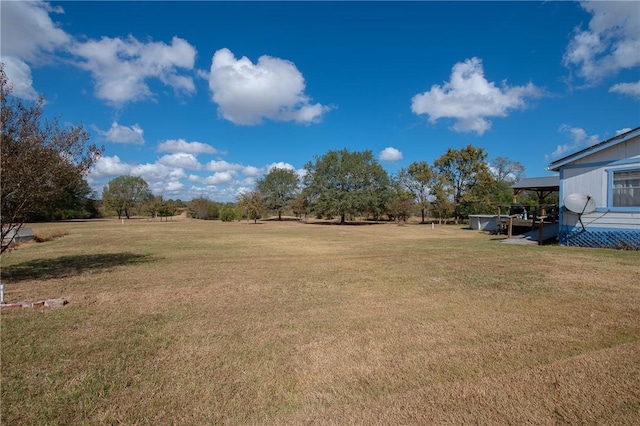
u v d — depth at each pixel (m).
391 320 4.80
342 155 42.66
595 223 12.77
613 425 2.48
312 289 6.74
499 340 4.02
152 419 2.56
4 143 6.82
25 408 2.68
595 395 2.86
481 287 6.66
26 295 6.34
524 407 2.70
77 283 7.40
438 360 3.52
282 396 2.88
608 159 12.48
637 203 11.88
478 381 3.10
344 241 17.56
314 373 3.27
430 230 27.75
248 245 15.73
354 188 42.25
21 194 7.30
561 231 13.71
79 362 3.50
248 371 3.31
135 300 5.98
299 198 49.16
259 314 5.13
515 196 23.81
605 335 4.14
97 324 4.67
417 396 2.86
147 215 62.41
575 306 5.33
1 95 6.80
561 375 3.19
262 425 2.50
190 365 3.44
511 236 18.33
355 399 2.83
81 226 34.03
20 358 3.58
